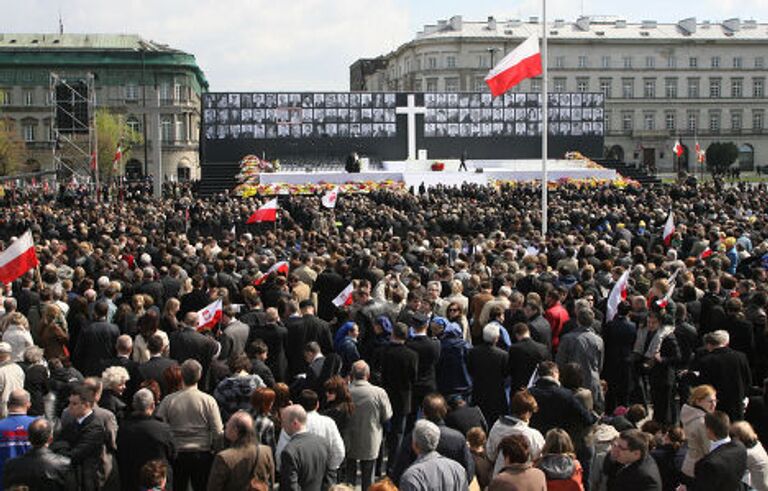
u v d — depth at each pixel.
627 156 111.75
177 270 16.31
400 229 32.78
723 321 12.84
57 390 10.45
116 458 8.59
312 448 8.16
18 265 14.95
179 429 8.93
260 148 64.38
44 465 7.80
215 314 12.34
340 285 16.20
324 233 26.47
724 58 112.06
